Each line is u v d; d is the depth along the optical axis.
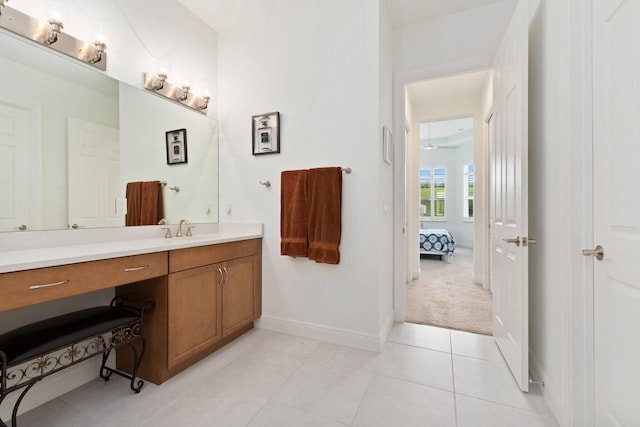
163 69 2.18
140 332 1.61
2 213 1.40
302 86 2.32
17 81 1.45
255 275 2.43
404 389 1.63
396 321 2.64
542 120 1.63
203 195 2.54
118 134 1.90
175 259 1.71
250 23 2.54
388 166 2.44
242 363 1.91
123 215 1.93
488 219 3.70
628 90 1.00
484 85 3.65
